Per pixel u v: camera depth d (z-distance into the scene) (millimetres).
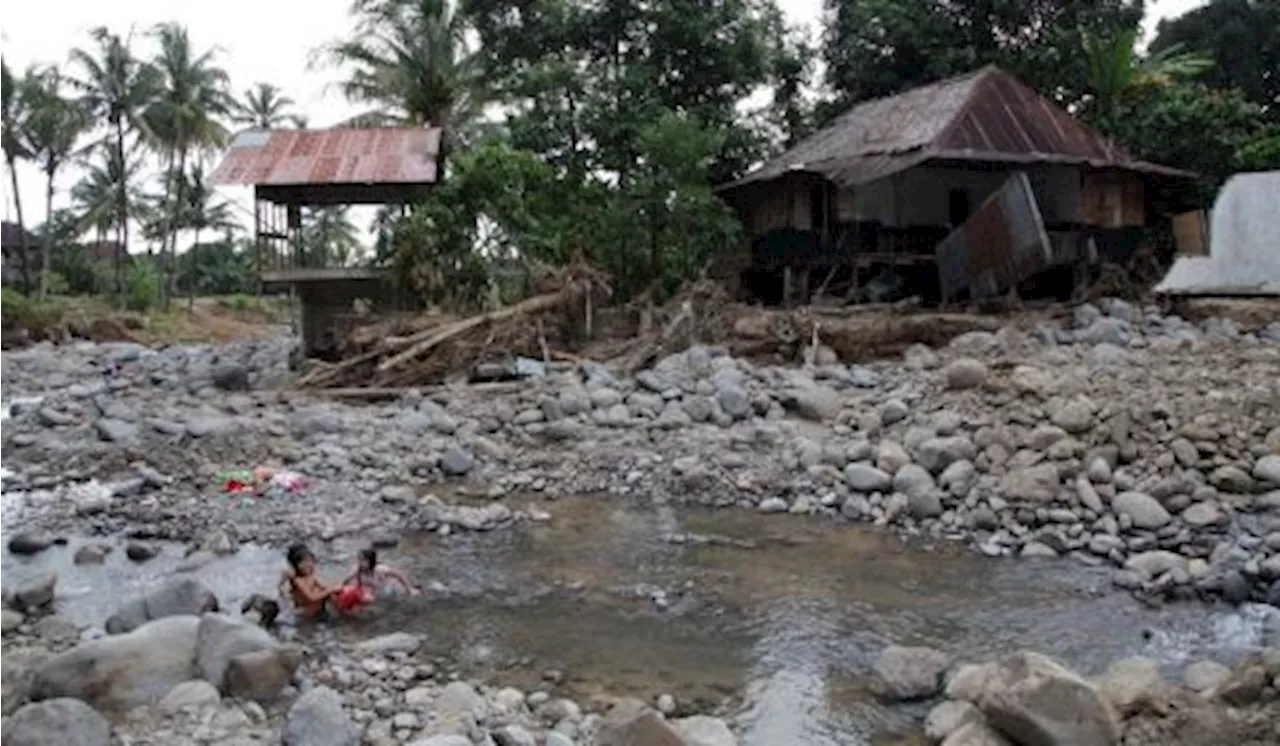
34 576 10195
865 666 8430
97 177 53469
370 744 6508
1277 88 33938
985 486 12773
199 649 7242
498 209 23875
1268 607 9562
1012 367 16109
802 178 24969
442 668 8328
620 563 11266
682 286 23469
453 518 12664
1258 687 6289
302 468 14641
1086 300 22516
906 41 29625
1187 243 22984
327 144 25266
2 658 7719
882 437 14867
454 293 23594
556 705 7387
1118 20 29516
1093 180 24203
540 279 21781
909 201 24578
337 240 39594
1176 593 9906
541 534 12367
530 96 28594
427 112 32594
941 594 10188
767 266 26125
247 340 37125
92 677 6766
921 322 20094
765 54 29625
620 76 28000
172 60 46719
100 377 23734
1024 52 28875
